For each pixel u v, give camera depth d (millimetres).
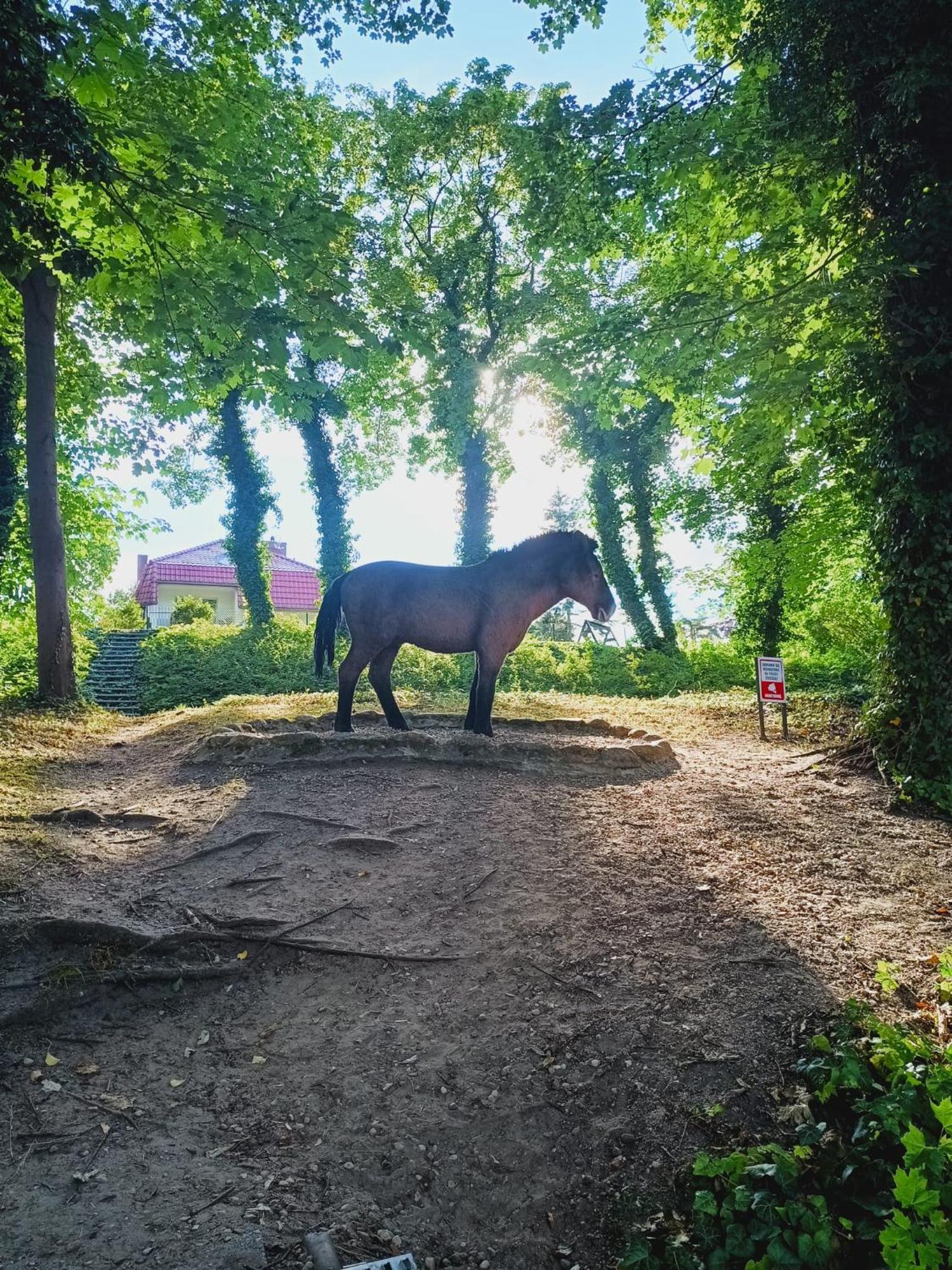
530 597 7938
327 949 4207
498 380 11273
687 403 10898
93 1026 3623
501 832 5691
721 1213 2705
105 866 5066
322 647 8023
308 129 13688
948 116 6695
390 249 18844
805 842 5902
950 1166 2672
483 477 21734
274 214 6105
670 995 3879
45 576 11242
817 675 15656
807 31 7273
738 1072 3381
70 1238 2502
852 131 7379
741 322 8547
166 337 7324
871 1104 3070
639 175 8969
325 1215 2727
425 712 9273
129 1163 2855
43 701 10891
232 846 5359
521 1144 3107
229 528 22547
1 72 4348
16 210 4871
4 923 4082
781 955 4227
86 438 14961
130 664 20484
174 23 8078
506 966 4129
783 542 13617
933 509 6973
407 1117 3211
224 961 4086
